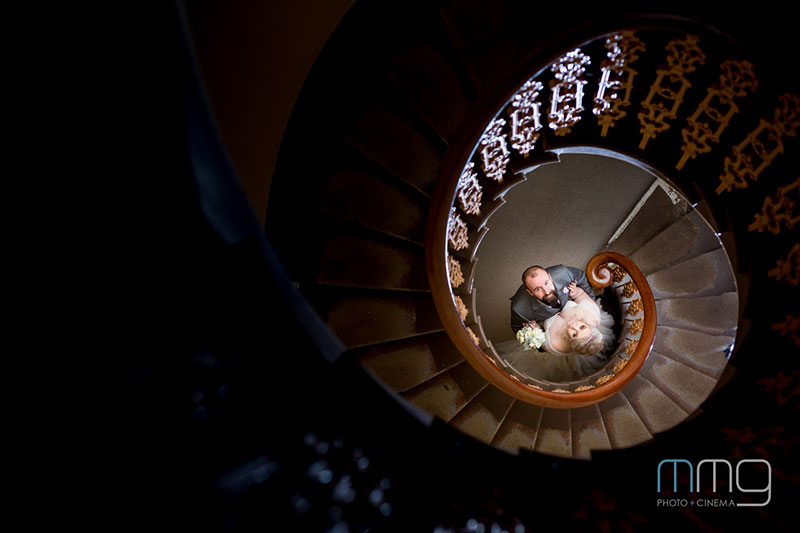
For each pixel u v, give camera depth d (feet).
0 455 1.84
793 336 8.03
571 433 15.48
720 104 10.14
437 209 10.81
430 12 10.05
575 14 9.75
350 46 9.80
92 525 1.83
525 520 3.90
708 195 10.91
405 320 12.24
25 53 2.36
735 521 4.93
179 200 2.62
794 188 9.02
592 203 18.94
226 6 8.59
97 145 2.44
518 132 12.32
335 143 10.55
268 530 2.17
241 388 2.47
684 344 17.66
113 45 2.57
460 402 13.82
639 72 10.87
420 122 10.93
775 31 8.11
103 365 2.15
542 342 20.84
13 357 2.02
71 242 2.28
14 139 2.27
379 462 2.95
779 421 6.33
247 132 9.71
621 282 19.79
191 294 2.52
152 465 2.03
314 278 11.13
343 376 3.14
